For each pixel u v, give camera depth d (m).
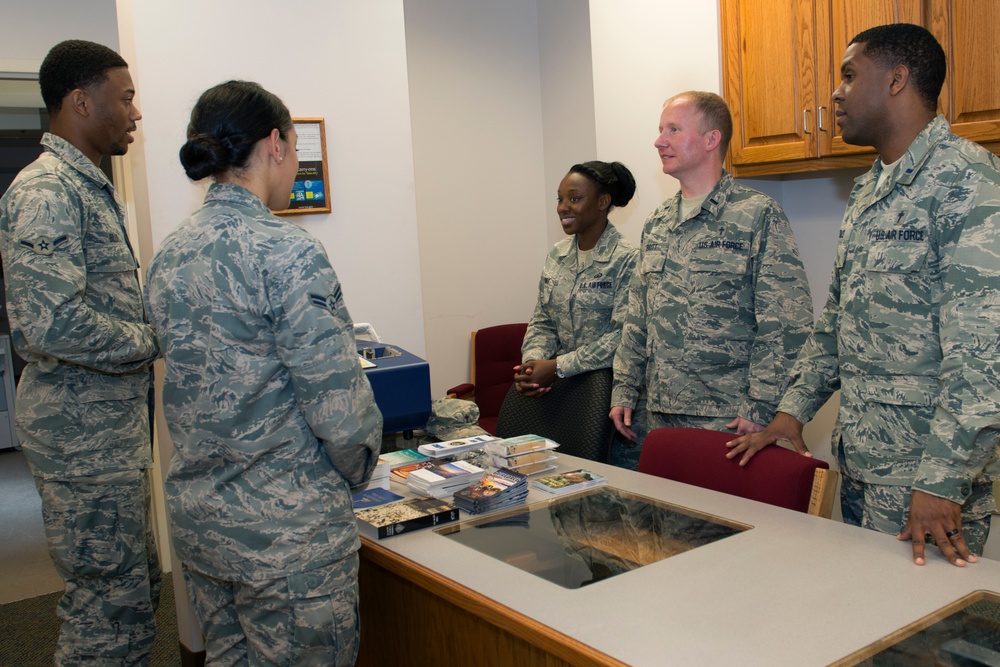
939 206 1.53
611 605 1.22
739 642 1.09
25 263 1.75
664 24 3.20
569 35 4.12
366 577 1.66
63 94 1.94
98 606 1.97
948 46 2.33
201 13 2.59
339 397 1.27
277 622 1.30
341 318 1.30
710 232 2.22
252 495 1.28
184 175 2.60
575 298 2.71
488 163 4.29
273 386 1.29
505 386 4.06
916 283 1.57
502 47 4.27
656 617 1.17
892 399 1.60
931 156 1.56
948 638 1.08
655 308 2.34
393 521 1.61
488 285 4.34
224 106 1.32
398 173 2.93
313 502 1.31
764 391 2.08
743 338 2.22
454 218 4.20
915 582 1.26
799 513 1.59
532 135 4.42
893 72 1.60
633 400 2.42
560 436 2.39
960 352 1.40
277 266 1.25
